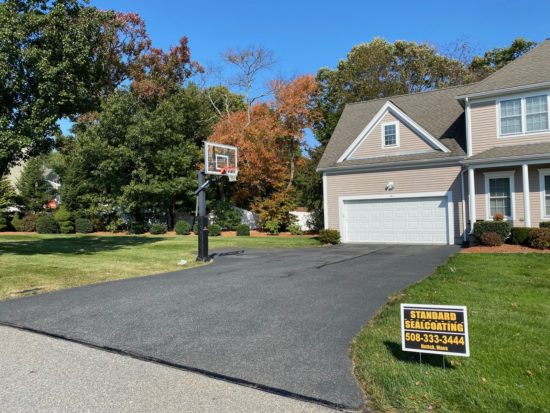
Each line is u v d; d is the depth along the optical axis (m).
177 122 28.45
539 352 4.66
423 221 18.39
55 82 14.32
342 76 36.28
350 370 4.45
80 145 27.45
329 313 6.68
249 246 18.95
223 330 5.94
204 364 4.72
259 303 7.44
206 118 32.59
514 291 7.58
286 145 30.58
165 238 23.83
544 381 3.96
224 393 4.00
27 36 13.86
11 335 5.91
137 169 27.89
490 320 5.80
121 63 33.88
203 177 14.08
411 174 18.67
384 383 4.01
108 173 27.45
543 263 10.82
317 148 28.42
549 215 15.80
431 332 4.21
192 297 8.02
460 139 18.22
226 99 33.38
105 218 31.44
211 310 7.04
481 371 4.20
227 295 8.13
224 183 31.47
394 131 19.47
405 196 18.78
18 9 14.42
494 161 15.66
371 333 5.49
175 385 4.20
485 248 14.52
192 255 15.23
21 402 3.86
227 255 15.47
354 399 3.81
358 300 7.50
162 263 13.09
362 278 9.70
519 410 3.44
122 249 17.41
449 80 37.53
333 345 5.22
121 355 5.06
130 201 27.89
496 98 16.77
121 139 27.64
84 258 14.21
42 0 14.74
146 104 31.66
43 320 6.60
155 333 5.87
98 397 3.95
